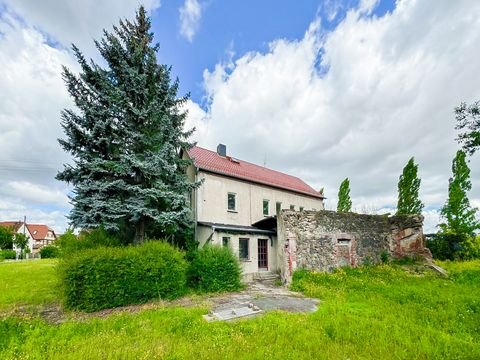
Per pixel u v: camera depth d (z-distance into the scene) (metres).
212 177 16.48
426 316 6.22
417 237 13.36
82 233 11.91
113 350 4.46
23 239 47.09
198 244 14.02
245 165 21.80
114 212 10.48
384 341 4.79
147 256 8.80
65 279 7.68
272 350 4.44
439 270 11.83
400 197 20.33
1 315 7.12
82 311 7.53
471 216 15.95
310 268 12.02
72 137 10.55
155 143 11.98
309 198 24.53
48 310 7.74
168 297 8.82
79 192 10.55
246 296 9.25
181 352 4.37
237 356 4.24
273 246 17.17
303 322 5.86
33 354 4.38
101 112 10.82
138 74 11.59
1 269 18.02
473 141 11.19
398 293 8.30
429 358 4.18
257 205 19.14
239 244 15.35
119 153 11.38
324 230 12.79
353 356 4.21
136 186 10.82
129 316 6.71
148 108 11.45
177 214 11.55
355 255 13.10
